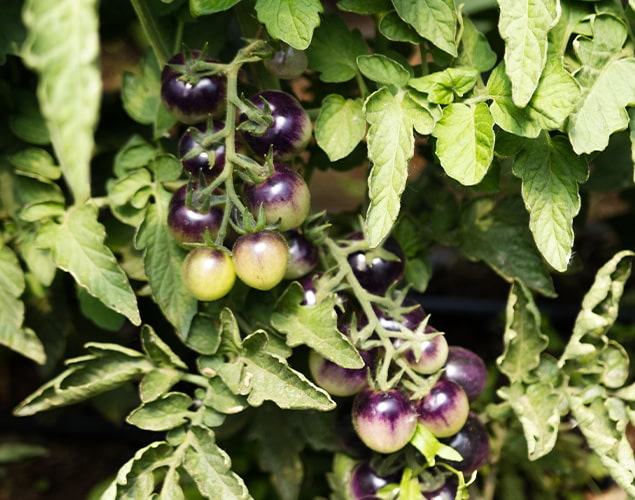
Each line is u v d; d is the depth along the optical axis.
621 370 0.72
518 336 0.72
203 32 0.75
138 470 0.67
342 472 0.75
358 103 0.69
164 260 0.70
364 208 0.75
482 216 0.78
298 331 0.68
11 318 0.73
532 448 0.70
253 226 0.65
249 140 0.67
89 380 0.69
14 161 0.73
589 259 1.15
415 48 0.79
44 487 0.95
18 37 0.73
